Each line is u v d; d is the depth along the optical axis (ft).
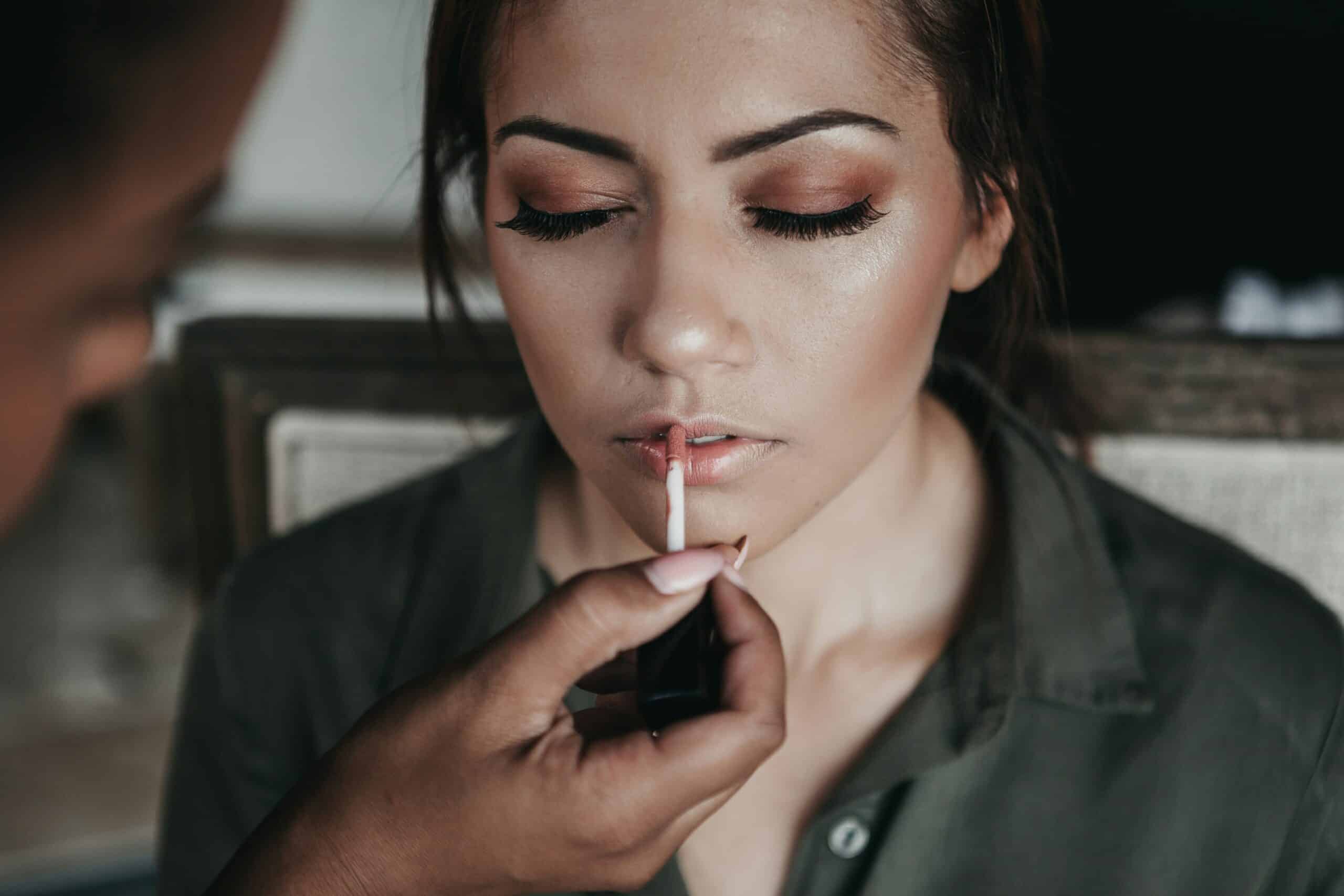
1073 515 2.90
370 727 2.05
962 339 3.11
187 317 3.90
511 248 2.27
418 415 3.82
